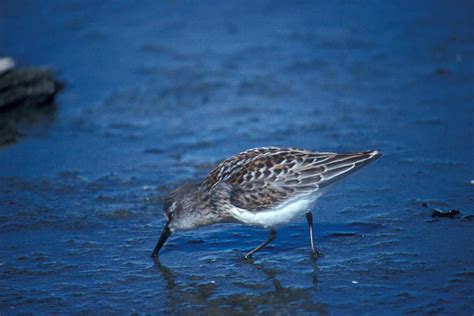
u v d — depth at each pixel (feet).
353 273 37.58
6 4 86.12
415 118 58.13
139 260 40.29
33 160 54.49
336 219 43.98
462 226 41.83
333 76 66.85
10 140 58.39
